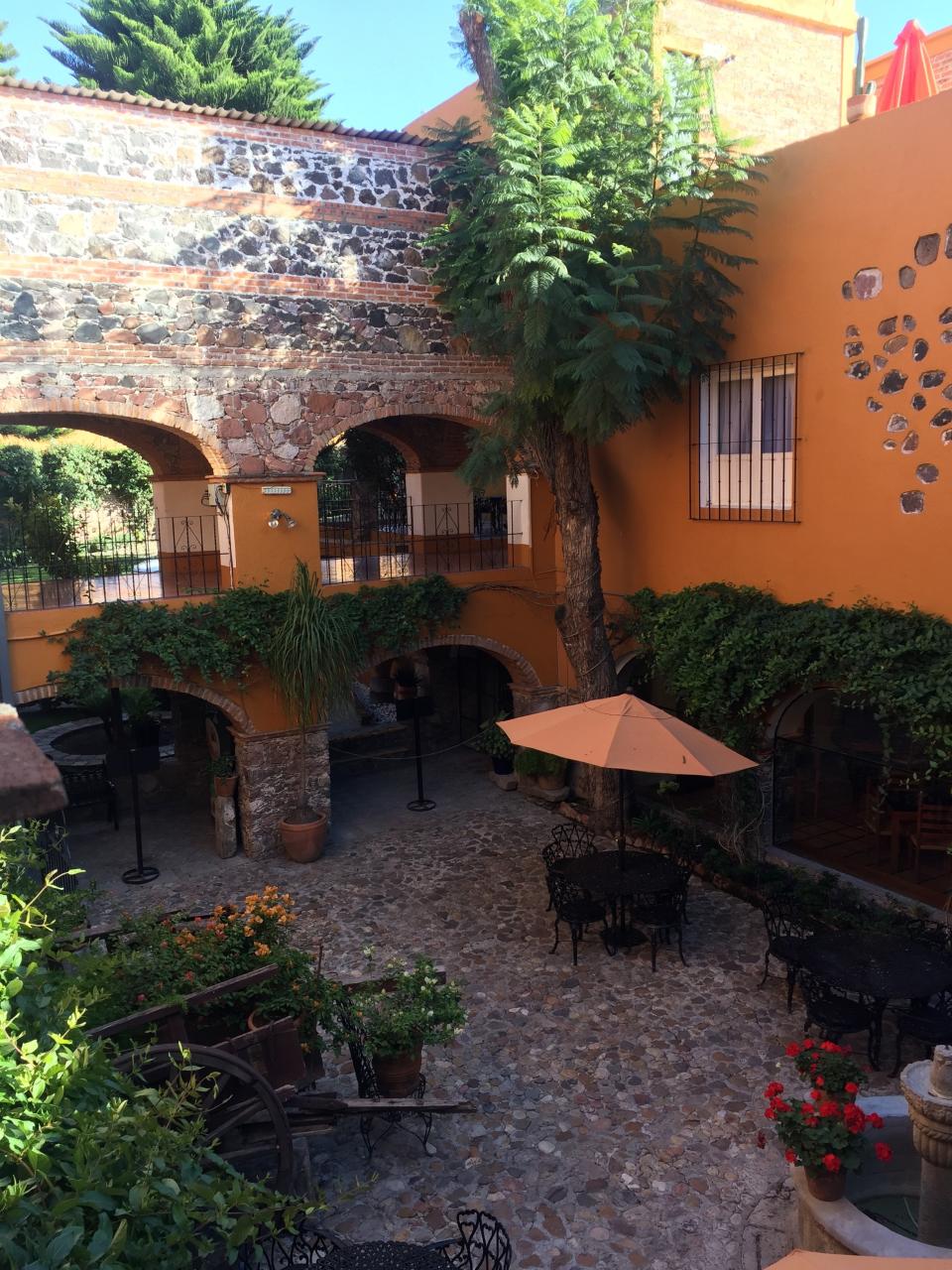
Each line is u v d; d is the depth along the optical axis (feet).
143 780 48.42
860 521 30.19
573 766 43.98
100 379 34.27
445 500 55.93
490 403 35.99
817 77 47.67
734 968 29.01
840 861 32.91
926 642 27.27
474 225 33.71
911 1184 18.08
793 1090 22.97
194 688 37.14
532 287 29.09
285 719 38.88
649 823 37.81
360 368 39.27
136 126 34.01
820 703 35.19
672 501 37.52
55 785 7.59
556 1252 18.30
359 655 39.50
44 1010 11.57
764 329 32.68
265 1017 18.74
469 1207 19.44
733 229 30.60
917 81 37.45
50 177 32.71
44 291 33.06
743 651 32.24
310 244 37.73
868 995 24.14
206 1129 16.58
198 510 49.93
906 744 33.53
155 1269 9.50
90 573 39.11
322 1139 21.66
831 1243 16.22
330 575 42.93
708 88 32.58
